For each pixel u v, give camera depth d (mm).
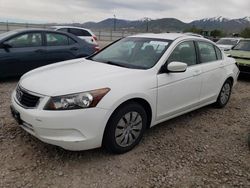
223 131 4836
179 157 3822
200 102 5125
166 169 3514
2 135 4109
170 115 4457
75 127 3246
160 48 4473
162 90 4109
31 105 3398
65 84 3408
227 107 6230
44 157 3598
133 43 4844
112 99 3420
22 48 7449
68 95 3244
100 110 3336
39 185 3064
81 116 3238
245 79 10164
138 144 4098
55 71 3967
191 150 4047
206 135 4617
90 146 3393
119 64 4316
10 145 3840
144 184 3197
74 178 3221
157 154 3863
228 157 3914
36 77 3787
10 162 3447
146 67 4145
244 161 3822
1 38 7285
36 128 3281
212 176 3424
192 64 4855
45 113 3211
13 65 7324
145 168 3506
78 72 3848
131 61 4387
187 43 4836
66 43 8328
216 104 5922
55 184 3098
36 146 3846
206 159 3818
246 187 3242
